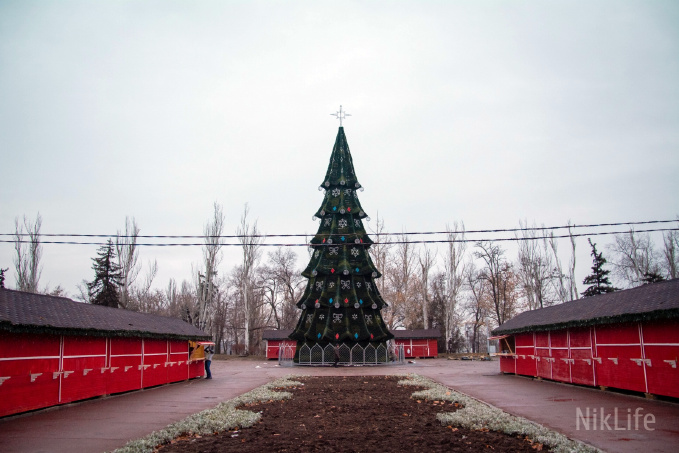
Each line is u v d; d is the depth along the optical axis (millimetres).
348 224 49875
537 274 63281
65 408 17250
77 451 10789
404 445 10984
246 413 15273
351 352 45531
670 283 18906
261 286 77938
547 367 26422
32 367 15867
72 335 17375
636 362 18234
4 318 14156
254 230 66062
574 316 23062
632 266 60656
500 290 77875
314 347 46031
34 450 10891
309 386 24672
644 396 18641
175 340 27766
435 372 35250
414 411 15922
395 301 72500
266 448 10797
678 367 16188
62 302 19312
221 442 11484
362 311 47156
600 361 20984
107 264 52344
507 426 12422
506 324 34375
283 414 15547
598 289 49469
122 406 17891
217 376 32969
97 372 19766
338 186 51469
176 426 12977
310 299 48094
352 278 47719
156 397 20766
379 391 22109
